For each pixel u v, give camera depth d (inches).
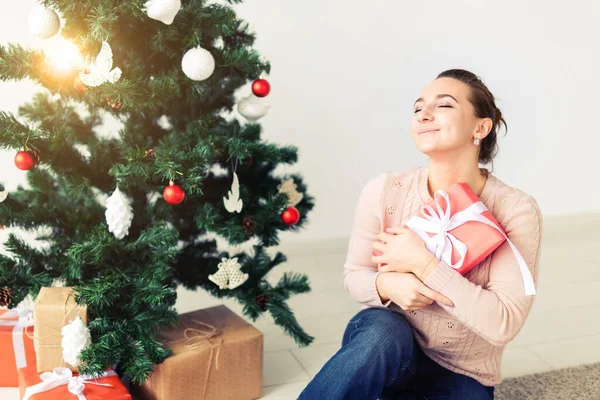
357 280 45.1
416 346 44.9
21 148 51.5
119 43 52.5
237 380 58.3
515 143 114.9
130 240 57.1
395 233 42.1
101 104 53.6
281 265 97.5
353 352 39.8
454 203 41.4
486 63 108.4
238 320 62.7
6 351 57.9
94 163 55.7
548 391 59.6
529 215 42.3
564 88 115.0
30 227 56.1
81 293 50.6
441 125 40.9
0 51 49.9
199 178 51.1
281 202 59.1
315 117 97.7
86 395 49.9
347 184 102.3
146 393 56.9
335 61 96.8
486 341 44.1
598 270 98.1
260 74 58.0
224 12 53.2
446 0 102.0
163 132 58.5
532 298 40.4
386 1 97.9
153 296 51.3
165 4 46.7
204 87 56.2
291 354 69.6
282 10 91.8
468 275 41.9
